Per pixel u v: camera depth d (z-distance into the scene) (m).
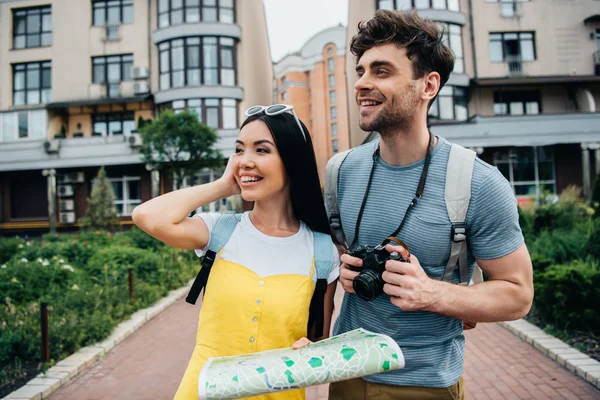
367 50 1.49
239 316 1.54
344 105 52.38
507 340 5.13
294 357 1.26
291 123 1.62
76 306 5.88
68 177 21.34
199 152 15.98
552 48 20.44
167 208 1.56
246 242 1.64
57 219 21.47
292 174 1.63
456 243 1.47
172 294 8.01
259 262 1.61
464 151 1.53
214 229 1.68
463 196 1.46
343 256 1.49
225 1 21.41
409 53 1.43
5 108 22.14
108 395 3.97
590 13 20.56
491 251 1.46
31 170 21.84
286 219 1.76
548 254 7.26
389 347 1.27
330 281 1.68
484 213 1.45
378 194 1.62
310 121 55.19
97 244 11.09
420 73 1.46
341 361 1.22
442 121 18.80
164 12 21.53
